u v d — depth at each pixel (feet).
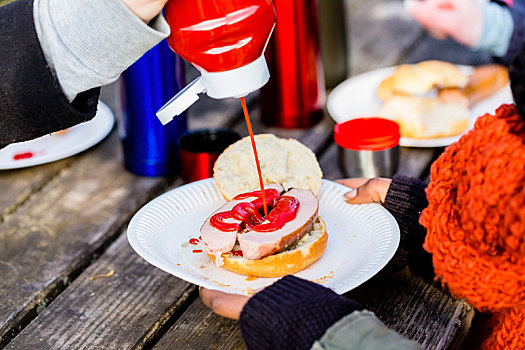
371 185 3.81
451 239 2.73
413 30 7.09
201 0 2.62
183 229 3.64
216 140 4.48
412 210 3.58
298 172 3.84
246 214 3.30
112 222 4.20
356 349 2.45
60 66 2.74
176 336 3.21
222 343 3.16
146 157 4.69
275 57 5.15
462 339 3.40
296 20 5.04
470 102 5.38
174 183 4.72
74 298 3.49
